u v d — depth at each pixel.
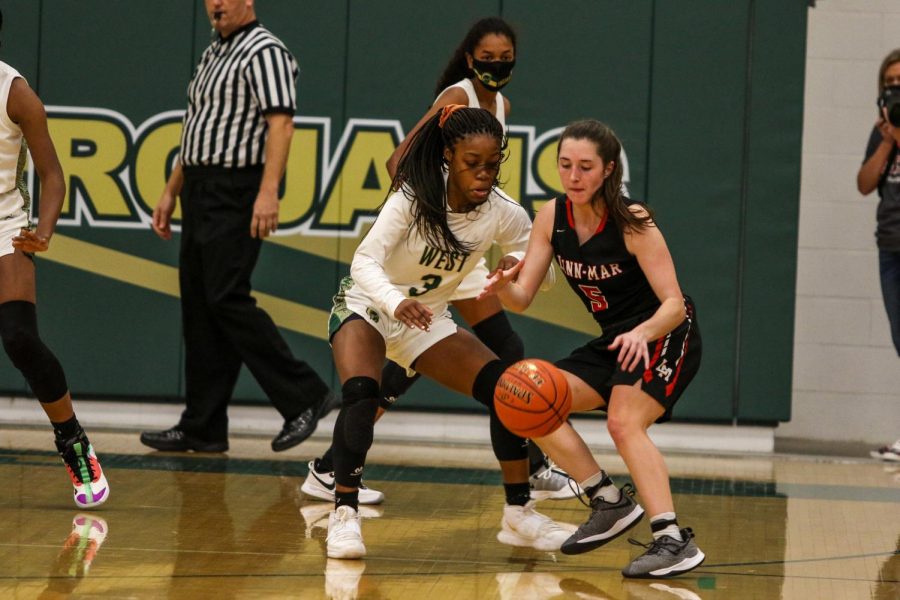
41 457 9.60
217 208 10.02
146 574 6.36
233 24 10.03
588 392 6.78
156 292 11.39
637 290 6.71
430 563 6.80
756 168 11.17
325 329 11.33
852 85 12.23
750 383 11.22
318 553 6.94
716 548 7.36
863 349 12.28
